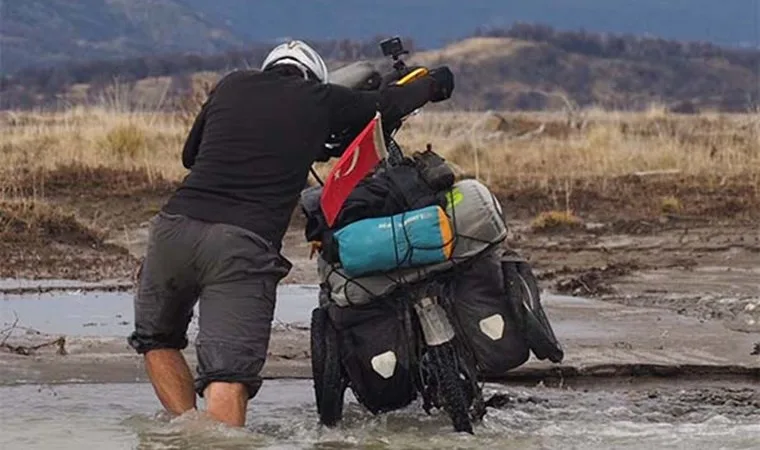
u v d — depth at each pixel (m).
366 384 11.81
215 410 11.28
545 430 11.86
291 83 11.90
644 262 22.33
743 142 38.88
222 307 11.38
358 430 11.81
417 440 11.51
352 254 11.57
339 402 11.85
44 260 21.80
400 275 11.70
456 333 11.80
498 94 184.12
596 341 15.48
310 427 11.88
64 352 14.61
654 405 12.90
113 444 11.05
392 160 12.23
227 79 12.03
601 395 13.34
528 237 25.31
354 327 11.83
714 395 13.33
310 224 11.99
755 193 29.77
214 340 11.33
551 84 192.75
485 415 12.27
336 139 12.36
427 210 11.61
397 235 11.55
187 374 12.07
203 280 11.53
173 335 12.04
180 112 38.28
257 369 11.41
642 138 39.09
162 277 11.69
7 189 26.45
